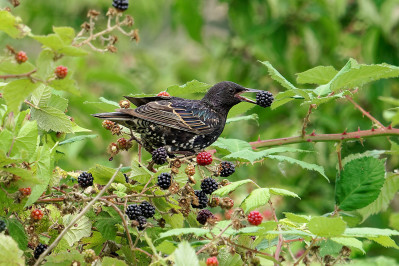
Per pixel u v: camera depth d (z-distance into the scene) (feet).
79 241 29.55
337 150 34.58
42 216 26.43
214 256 24.81
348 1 65.82
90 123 46.24
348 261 32.58
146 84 68.13
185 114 36.86
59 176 27.86
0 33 47.03
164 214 28.50
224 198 26.91
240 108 38.68
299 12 62.28
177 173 26.99
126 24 25.63
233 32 67.77
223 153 35.76
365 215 36.86
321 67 34.12
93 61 63.93
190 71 72.49
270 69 33.83
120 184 28.76
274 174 53.36
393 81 62.69
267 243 29.68
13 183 25.27
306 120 34.58
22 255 25.03
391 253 45.50
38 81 23.65
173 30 70.85
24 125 25.90
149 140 35.96
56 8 63.77
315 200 52.80
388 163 52.95
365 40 60.70
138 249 25.66
